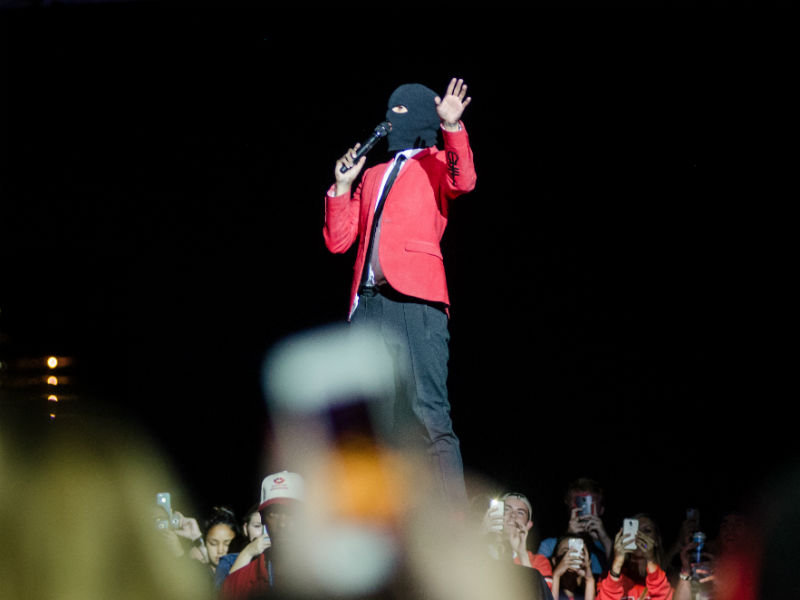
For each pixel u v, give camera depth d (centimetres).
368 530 776
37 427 1845
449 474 843
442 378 873
